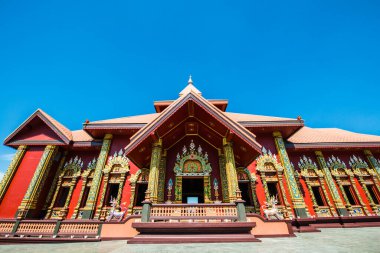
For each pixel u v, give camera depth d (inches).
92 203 492.7
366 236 323.6
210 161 502.0
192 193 593.6
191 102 404.2
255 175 527.2
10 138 569.9
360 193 560.1
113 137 591.8
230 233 299.6
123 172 537.3
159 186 463.2
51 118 610.5
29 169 537.3
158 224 298.8
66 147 587.2
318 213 520.1
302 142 595.8
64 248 269.9
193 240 280.2
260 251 206.5
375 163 593.0
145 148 424.5
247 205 517.7
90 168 573.9
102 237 359.3
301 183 565.0
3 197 497.0
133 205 499.2
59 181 557.0
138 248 233.1
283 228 359.9
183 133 508.4
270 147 568.4
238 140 396.2
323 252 199.2
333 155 612.7
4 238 374.6
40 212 513.7
